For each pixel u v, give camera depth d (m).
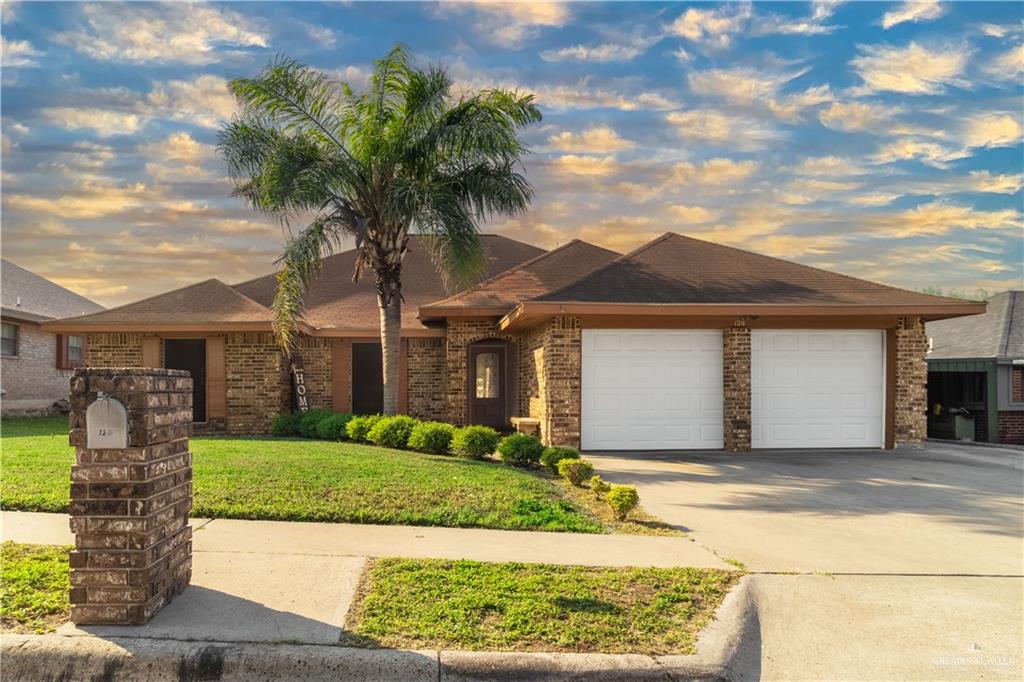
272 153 14.50
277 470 9.47
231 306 18.17
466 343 18.38
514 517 7.68
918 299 14.67
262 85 14.77
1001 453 14.50
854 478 11.18
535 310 13.49
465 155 14.70
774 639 4.91
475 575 5.57
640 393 14.33
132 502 4.50
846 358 14.84
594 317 14.16
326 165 14.28
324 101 15.02
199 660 4.13
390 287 15.27
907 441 15.18
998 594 5.72
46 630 4.39
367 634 4.46
